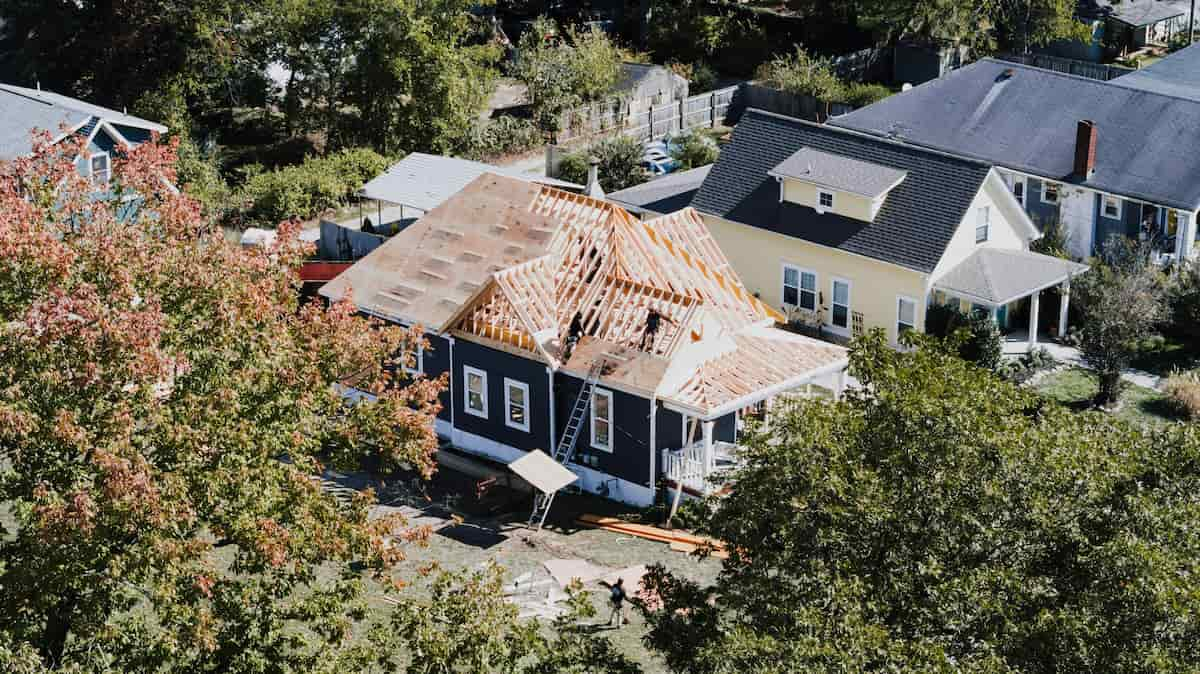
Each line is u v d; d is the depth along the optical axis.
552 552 36.00
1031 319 47.66
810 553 21.50
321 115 68.50
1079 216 53.47
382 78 66.44
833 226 49.31
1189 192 50.88
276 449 26.25
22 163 28.23
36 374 23.97
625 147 62.94
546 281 41.12
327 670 23.77
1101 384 44.62
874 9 79.00
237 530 24.00
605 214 42.34
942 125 57.78
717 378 38.53
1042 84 57.31
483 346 40.62
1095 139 52.97
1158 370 46.91
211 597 24.17
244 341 26.75
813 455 21.97
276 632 24.64
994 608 19.41
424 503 38.88
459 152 68.50
